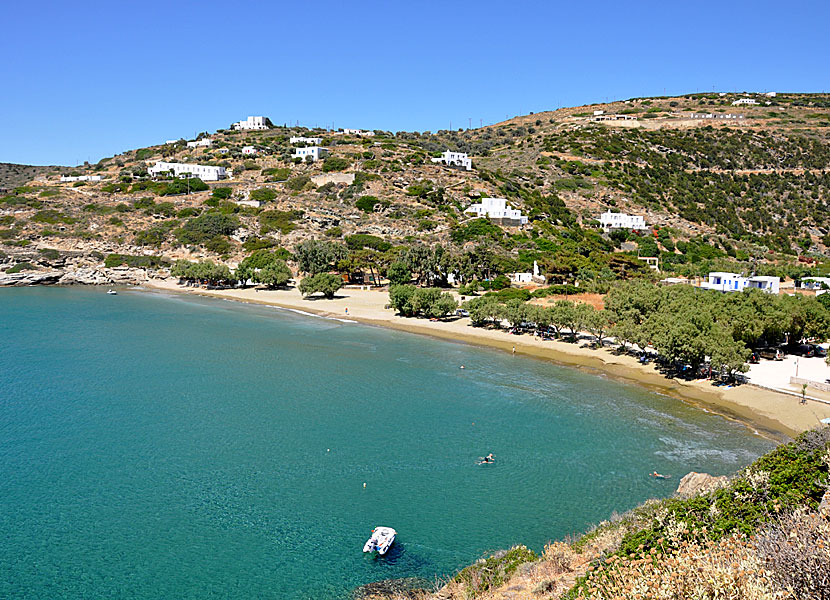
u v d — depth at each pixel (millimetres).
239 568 34812
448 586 30266
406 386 69188
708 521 24062
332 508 41438
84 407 61219
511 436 53719
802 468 26906
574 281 129750
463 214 176875
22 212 183000
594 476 45406
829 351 68562
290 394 66000
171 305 128500
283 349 87438
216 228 174500
